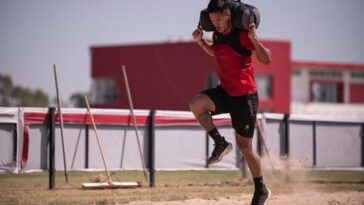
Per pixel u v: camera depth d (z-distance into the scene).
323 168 44.44
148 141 38.59
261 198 19.69
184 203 28.17
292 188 37.62
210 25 18.02
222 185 39.00
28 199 29.58
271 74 126.00
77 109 36.72
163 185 39.03
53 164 35.78
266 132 42.22
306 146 43.81
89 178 43.38
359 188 37.88
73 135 36.72
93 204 27.58
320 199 30.89
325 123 44.62
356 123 45.78
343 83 169.50
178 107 125.69
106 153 37.59
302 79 164.88
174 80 126.25
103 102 139.38
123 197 30.52
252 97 18.17
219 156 18.08
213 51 18.44
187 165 39.78
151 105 130.38
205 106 18.22
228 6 17.42
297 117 43.44
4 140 34.75
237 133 18.70
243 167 41.91
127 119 38.03
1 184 39.50
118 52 136.38
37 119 35.62
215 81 120.25
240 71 17.92
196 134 40.16
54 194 32.16
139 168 38.41
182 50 125.62
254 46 17.50
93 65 140.88
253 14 17.38
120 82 135.62
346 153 45.44
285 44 127.50
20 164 35.12
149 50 130.75
